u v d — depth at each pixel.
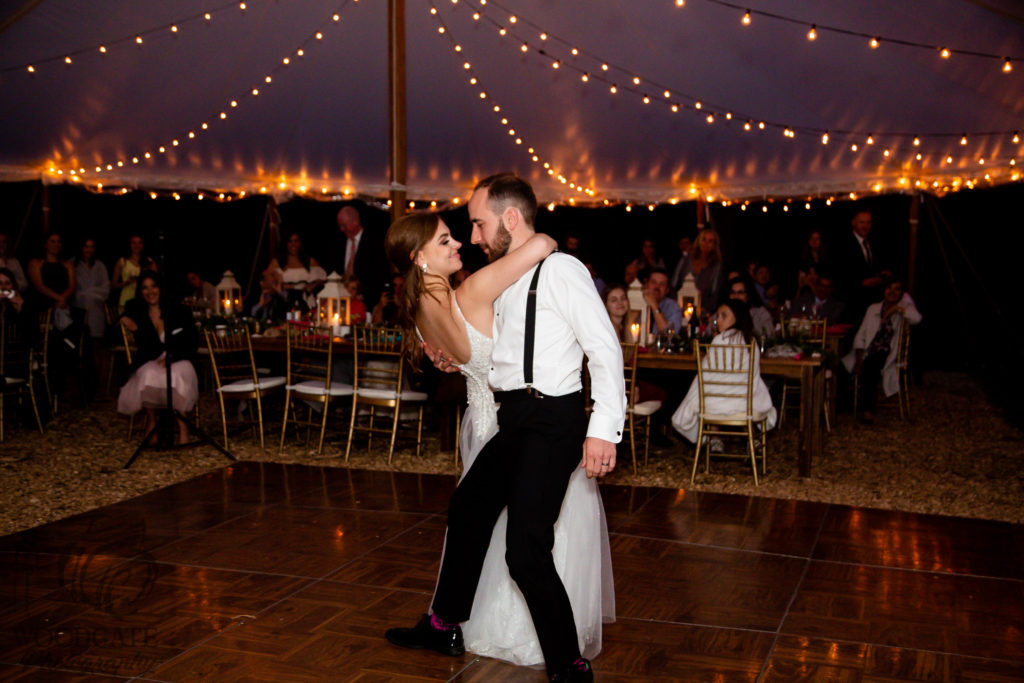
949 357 11.05
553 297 2.41
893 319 7.32
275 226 10.70
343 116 8.27
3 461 5.47
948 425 7.23
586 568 2.65
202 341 6.45
